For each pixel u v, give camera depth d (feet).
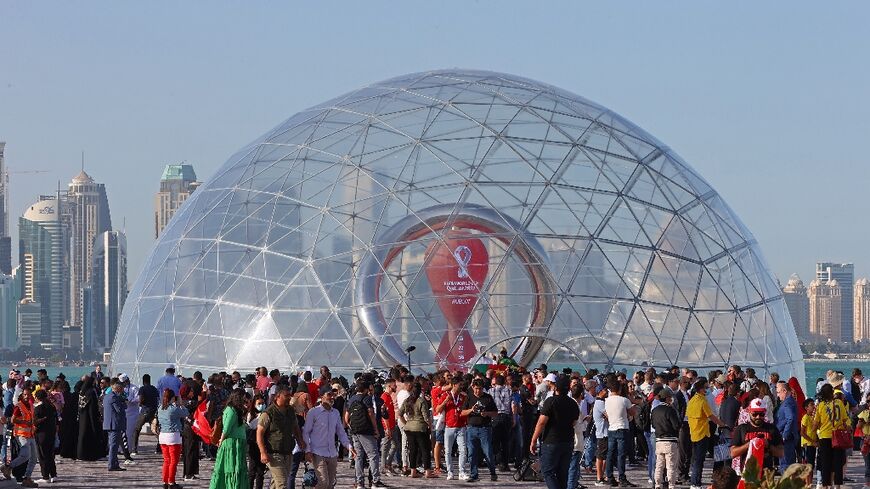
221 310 136.36
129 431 105.60
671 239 138.31
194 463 83.25
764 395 76.43
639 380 101.19
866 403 99.40
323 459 65.31
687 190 146.51
